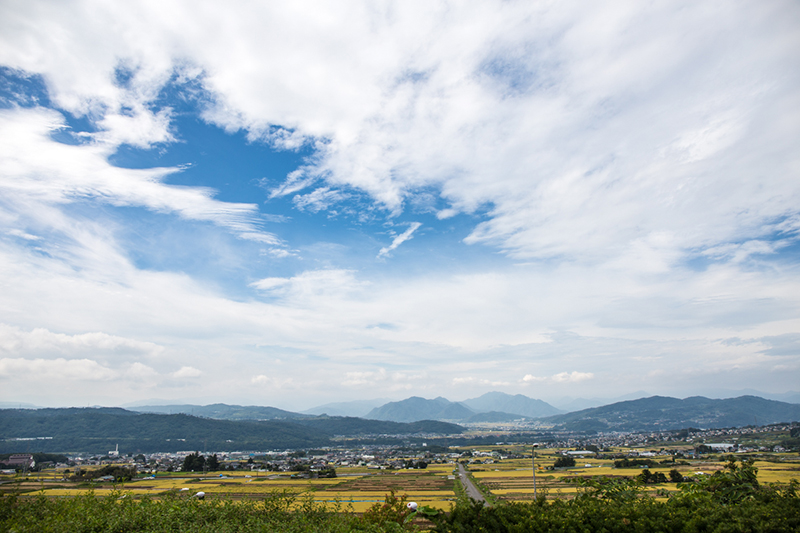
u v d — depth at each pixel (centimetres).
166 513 1245
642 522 953
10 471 8375
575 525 968
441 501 5778
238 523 1211
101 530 1155
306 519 1227
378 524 1112
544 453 18862
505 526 1000
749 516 959
